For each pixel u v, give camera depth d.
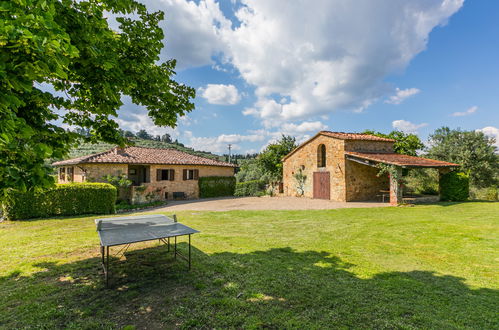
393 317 2.97
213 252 5.62
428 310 3.13
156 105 4.80
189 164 20.44
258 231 7.82
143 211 13.36
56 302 3.37
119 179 16.78
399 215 10.16
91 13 3.13
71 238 6.93
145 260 5.07
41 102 3.10
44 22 1.79
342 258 5.18
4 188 2.29
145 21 4.27
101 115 4.52
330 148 16.81
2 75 1.81
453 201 14.34
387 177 17.59
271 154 26.17
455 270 4.50
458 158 23.06
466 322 2.87
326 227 8.29
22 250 5.79
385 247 5.94
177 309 3.17
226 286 3.84
